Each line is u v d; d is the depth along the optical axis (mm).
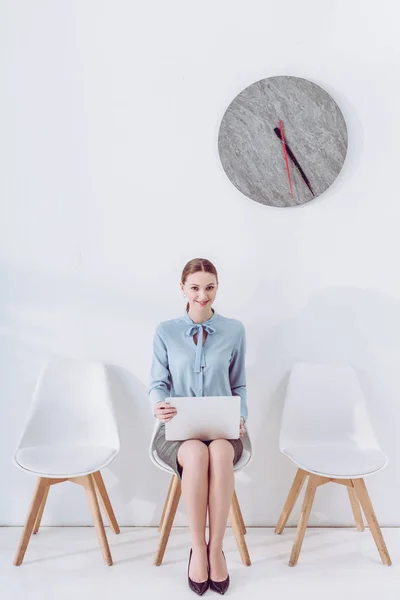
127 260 2291
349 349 2305
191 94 2266
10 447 2307
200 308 2037
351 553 2078
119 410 2312
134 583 1857
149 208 2283
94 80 2266
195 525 1782
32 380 2303
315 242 2287
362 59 2264
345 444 2168
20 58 2258
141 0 2254
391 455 2312
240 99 2244
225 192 2281
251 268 2291
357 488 1989
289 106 2252
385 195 2281
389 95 2266
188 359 2025
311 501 1999
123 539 2193
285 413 2201
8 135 2268
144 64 2266
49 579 1882
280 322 2299
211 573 1797
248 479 2318
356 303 2297
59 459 1987
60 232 2283
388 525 2312
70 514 2312
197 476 1774
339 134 2250
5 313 2291
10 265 2285
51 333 2299
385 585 1853
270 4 2258
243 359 2131
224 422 1857
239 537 1988
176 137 2273
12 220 2281
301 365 2254
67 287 2291
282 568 1963
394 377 2312
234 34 2260
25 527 1981
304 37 2264
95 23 2258
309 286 2295
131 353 2307
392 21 2252
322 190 2258
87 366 2242
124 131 2271
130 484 2316
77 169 2277
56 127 2268
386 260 2293
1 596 1773
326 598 1769
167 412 1835
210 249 2289
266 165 2258
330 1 2250
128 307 2299
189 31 2260
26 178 2275
